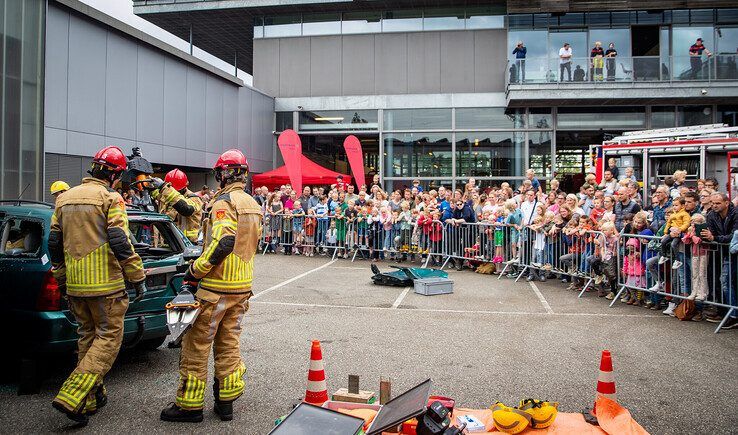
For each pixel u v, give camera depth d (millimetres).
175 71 18031
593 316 8047
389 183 23516
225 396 4363
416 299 9258
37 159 13008
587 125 22125
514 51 21781
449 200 13914
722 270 7383
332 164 23953
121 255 4301
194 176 20641
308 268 13141
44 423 4285
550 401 4754
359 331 7074
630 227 9320
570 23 21828
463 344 6492
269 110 24031
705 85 20016
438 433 3424
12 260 4922
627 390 5031
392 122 23562
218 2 23578
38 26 12992
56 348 4750
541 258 11008
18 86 12500
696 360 5926
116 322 4441
